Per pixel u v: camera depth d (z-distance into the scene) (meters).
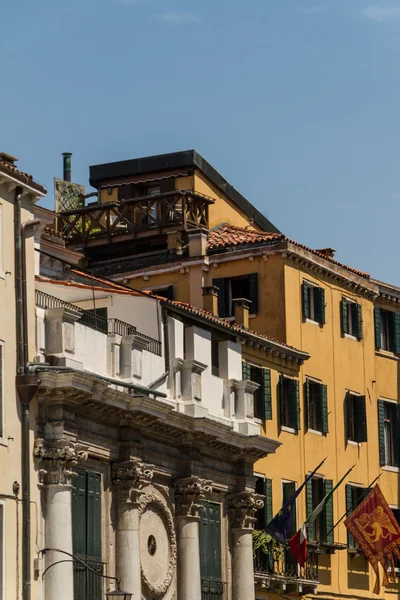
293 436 64.25
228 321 61.69
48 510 44.97
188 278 67.50
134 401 48.50
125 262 70.56
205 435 53.00
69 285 51.53
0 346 43.69
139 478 49.03
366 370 70.94
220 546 55.12
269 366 63.09
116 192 75.38
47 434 45.38
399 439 72.12
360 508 63.25
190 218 71.81
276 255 66.00
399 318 73.81
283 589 60.81
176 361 52.47
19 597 43.28
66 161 76.88
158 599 50.53
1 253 44.16
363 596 67.62
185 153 73.88
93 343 47.84
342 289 70.06
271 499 61.69
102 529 48.12
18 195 45.00
